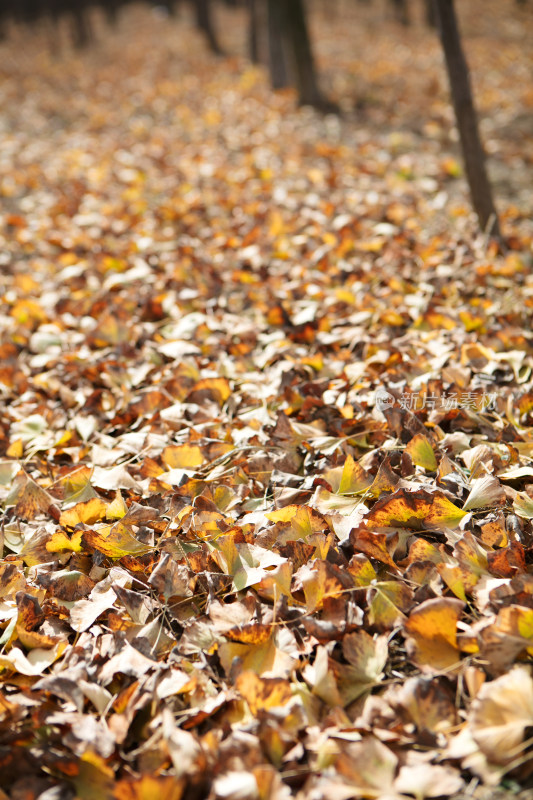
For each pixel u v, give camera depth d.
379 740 0.84
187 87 5.22
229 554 0.97
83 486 1.09
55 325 1.51
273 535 1.00
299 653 0.90
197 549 1.00
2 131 4.17
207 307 1.51
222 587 0.96
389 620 0.91
